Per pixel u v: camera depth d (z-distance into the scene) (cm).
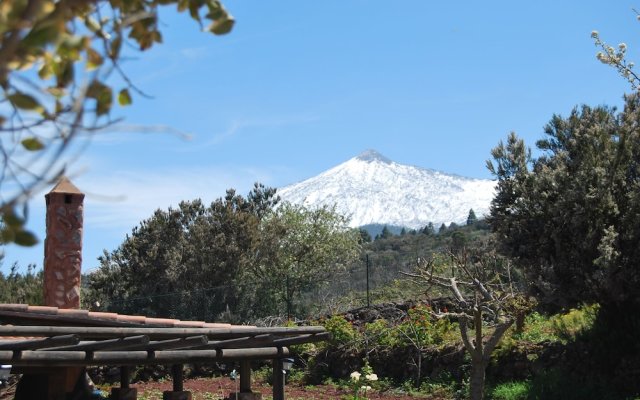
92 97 213
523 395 1822
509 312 1803
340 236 4519
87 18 230
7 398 1557
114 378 2584
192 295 3194
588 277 1727
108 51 223
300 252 4328
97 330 928
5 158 194
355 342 2439
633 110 1895
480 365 1446
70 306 1434
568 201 1766
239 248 3781
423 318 2312
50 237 1447
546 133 1956
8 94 206
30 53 203
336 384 2397
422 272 1523
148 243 3784
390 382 2284
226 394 2280
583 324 2039
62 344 884
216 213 3850
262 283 3316
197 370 2711
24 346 873
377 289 3122
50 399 1182
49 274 1437
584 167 1803
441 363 2212
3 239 197
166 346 984
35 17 187
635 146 1812
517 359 1995
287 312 3069
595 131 1831
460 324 1470
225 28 250
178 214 3881
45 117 213
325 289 3534
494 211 1920
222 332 1034
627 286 1698
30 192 191
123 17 232
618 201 1780
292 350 2619
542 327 2173
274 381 1248
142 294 3672
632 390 1706
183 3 248
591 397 1730
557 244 1788
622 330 1798
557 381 1817
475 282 1470
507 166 1922
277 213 4453
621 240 1716
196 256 3725
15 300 2503
